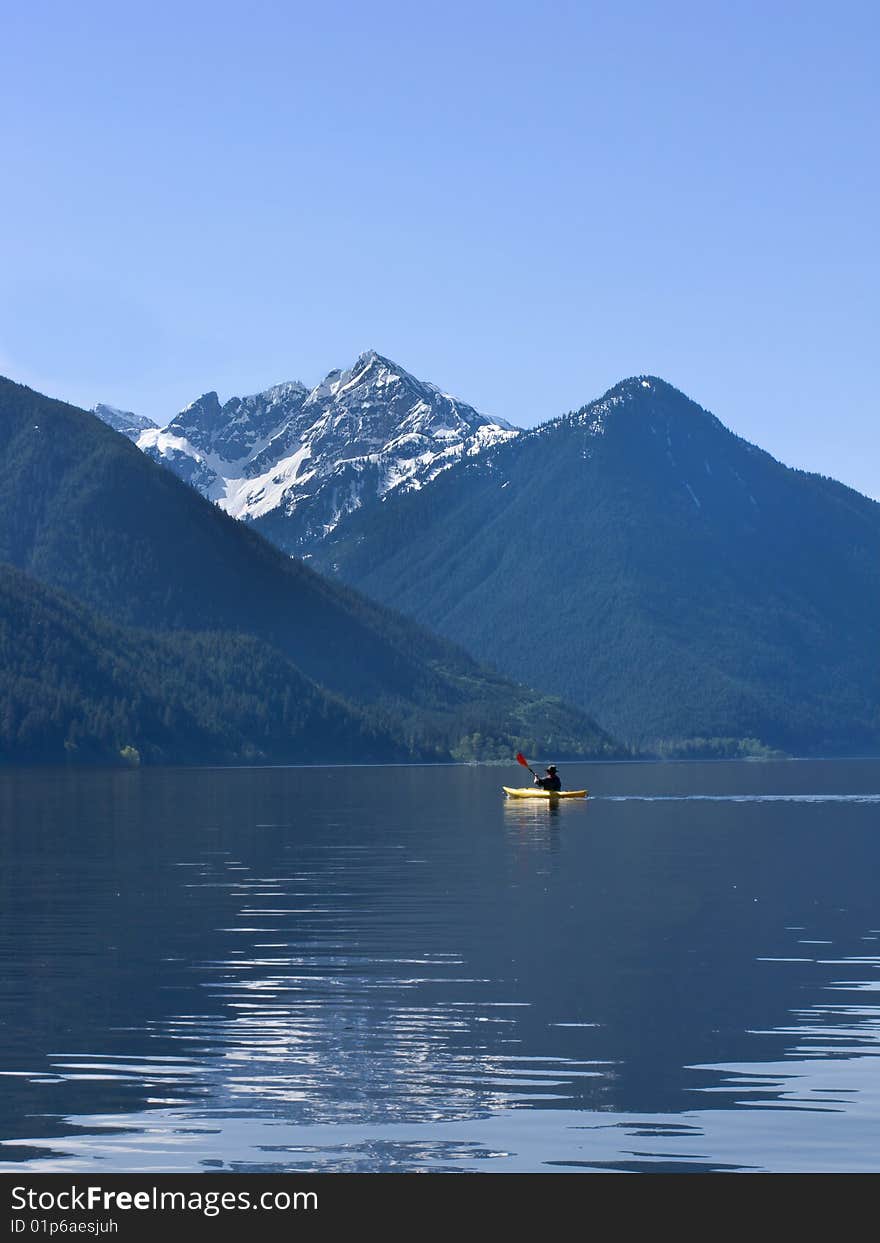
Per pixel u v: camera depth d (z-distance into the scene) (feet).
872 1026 134.82
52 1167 99.55
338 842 344.69
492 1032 132.67
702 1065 121.60
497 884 248.52
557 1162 100.37
